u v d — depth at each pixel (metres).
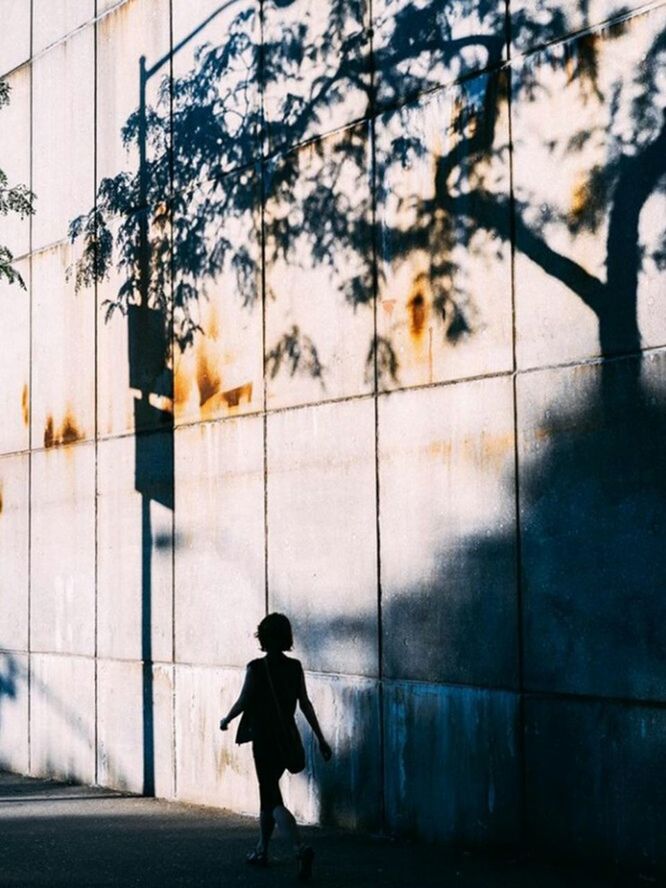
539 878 10.59
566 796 11.03
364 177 13.41
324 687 13.66
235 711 11.01
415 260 12.76
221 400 15.27
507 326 11.78
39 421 18.80
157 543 16.25
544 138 11.49
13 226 19.59
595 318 10.98
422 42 12.80
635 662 10.50
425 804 12.41
